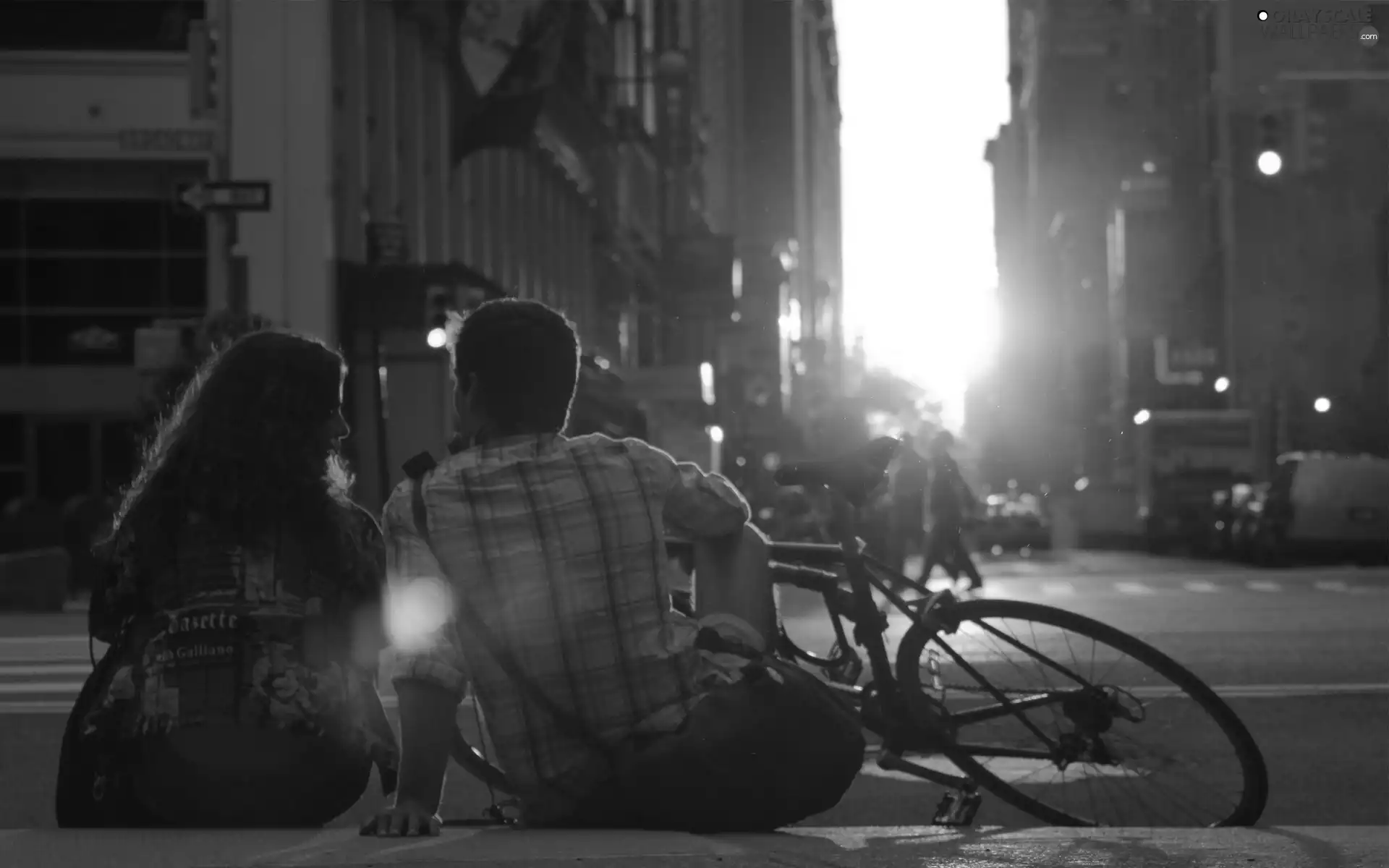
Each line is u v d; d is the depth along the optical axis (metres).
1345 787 8.73
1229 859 4.48
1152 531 56.97
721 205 133.62
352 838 4.54
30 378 38.50
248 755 4.89
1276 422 58.53
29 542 32.34
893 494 31.67
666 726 4.98
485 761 5.96
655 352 72.00
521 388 5.11
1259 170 31.12
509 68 40.53
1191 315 88.50
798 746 4.95
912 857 4.42
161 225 38.44
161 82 38.06
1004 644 6.54
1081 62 160.75
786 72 177.25
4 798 8.91
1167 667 6.55
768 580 5.42
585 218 60.19
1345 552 38.38
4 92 38.00
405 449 34.25
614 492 5.03
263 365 5.09
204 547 5.00
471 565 4.93
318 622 5.06
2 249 38.41
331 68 33.22
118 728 4.93
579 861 4.15
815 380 162.12
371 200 37.22
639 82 63.28
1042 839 4.90
